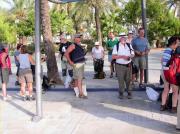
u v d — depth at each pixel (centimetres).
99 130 814
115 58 1136
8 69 1173
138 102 1095
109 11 4469
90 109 1020
